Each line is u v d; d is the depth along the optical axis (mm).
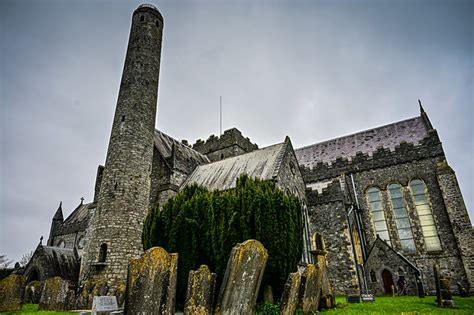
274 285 12672
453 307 13281
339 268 21531
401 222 26609
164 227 14594
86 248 19844
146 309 7840
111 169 20891
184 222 14016
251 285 9672
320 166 31516
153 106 24203
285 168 21344
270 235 12742
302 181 24312
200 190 16406
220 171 24578
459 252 23578
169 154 27250
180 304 13055
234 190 15211
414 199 26703
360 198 28688
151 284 8078
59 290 16828
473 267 22641
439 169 25922
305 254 21328
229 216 13273
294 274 10836
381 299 17984
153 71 25094
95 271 18125
